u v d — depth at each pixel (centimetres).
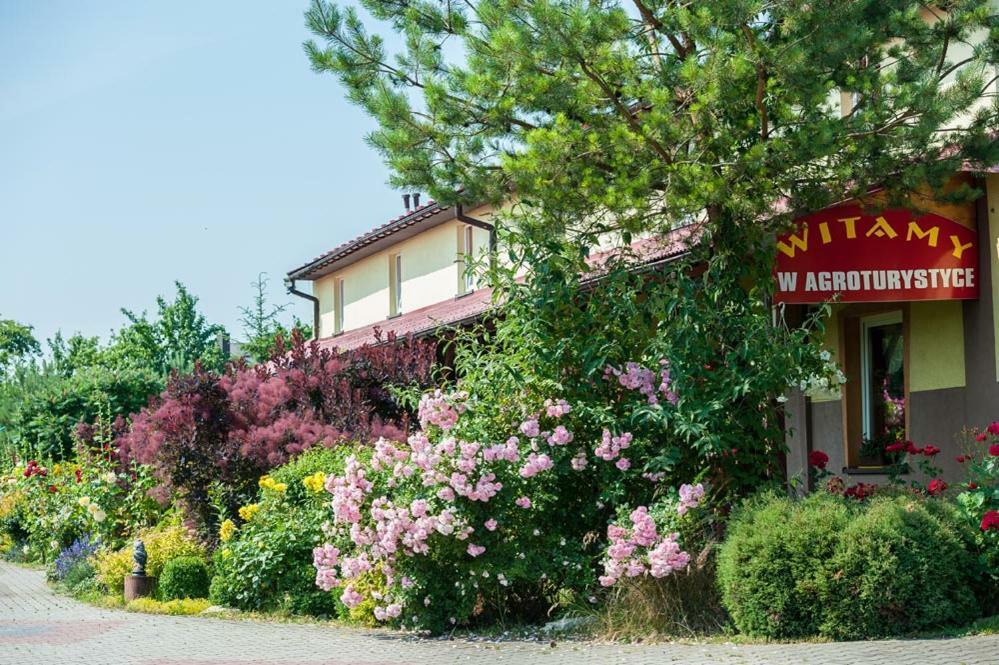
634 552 1046
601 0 1155
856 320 1602
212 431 1731
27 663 1016
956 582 961
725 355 1169
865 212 1259
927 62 1140
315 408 1778
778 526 966
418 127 1223
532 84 1140
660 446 1155
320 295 3381
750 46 1084
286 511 1403
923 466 1195
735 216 1184
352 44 1241
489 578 1106
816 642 930
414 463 1137
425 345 1873
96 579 1582
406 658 973
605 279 1220
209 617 1318
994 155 1138
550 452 1131
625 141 1111
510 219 1255
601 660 910
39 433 2991
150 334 5109
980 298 1322
